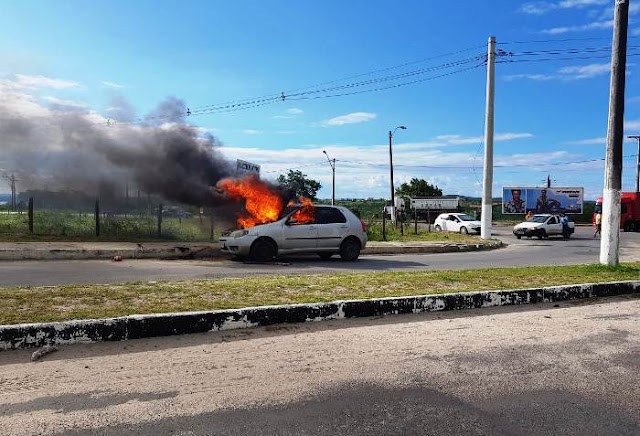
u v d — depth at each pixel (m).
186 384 4.19
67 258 12.93
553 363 4.87
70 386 4.12
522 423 3.59
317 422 3.54
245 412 3.68
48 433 3.31
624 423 3.62
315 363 4.77
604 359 5.01
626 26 10.75
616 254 10.97
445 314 6.92
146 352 5.04
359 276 9.23
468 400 3.97
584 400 4.01
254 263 13.09
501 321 6.54
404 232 29.89
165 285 7.73
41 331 5.14
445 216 35.59
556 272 10.09
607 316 6.90
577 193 62.69
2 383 4.16
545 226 30.61
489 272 10.04
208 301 6.53
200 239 17.20
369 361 4.85
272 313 6.15
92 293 6.92
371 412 3.72
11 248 12.86
